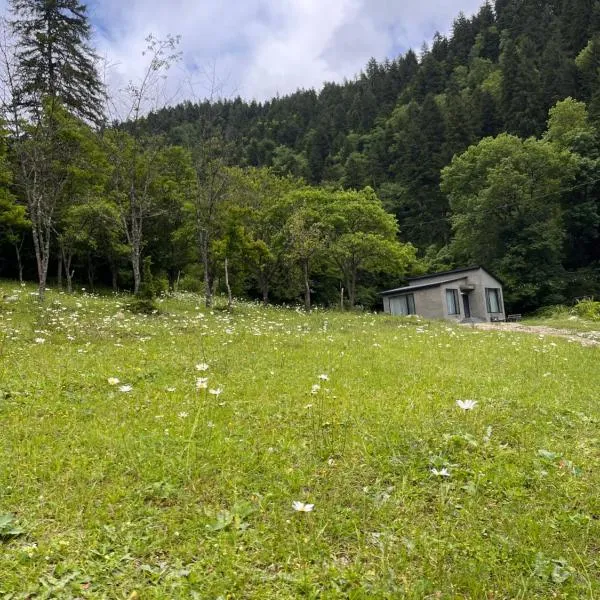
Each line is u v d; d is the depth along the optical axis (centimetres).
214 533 335
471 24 10444
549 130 5134
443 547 325
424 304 3466
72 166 2294
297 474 427
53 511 354
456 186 5188
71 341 1100
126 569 294
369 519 362
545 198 4531
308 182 6606
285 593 279
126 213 2619
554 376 923
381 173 6638
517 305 4475
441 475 428
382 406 645
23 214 2469
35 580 280
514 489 411
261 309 2542
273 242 2923
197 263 3644
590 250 4878
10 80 1828
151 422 552
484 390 764
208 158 2364
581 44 6731
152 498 382
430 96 7319
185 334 1331
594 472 455
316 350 1143
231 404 636
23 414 568
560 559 318
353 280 3544
